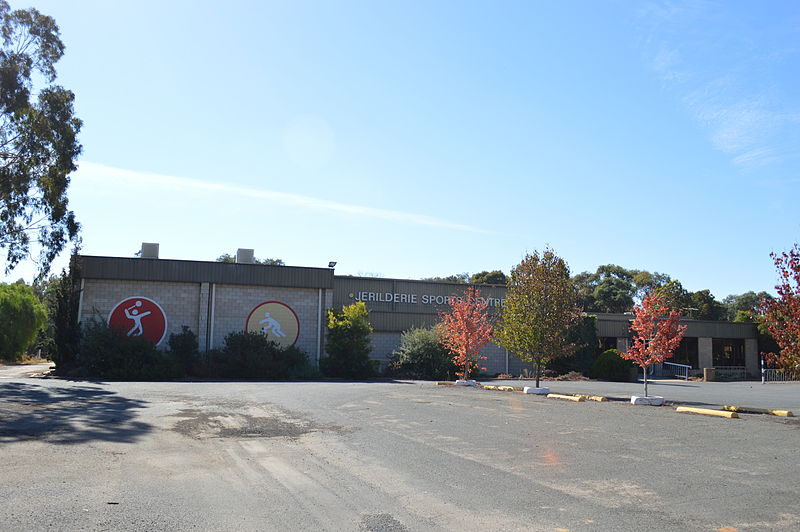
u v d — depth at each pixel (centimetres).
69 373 2655
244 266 3172
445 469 780
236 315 3162
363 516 579
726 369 4609
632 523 560
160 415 1252
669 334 1688
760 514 588
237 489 673
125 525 536
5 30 3278
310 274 3278
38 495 624
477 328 2503
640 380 3422
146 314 3033
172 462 803
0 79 3156
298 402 1538
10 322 4731
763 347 4719
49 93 3350
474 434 1056
